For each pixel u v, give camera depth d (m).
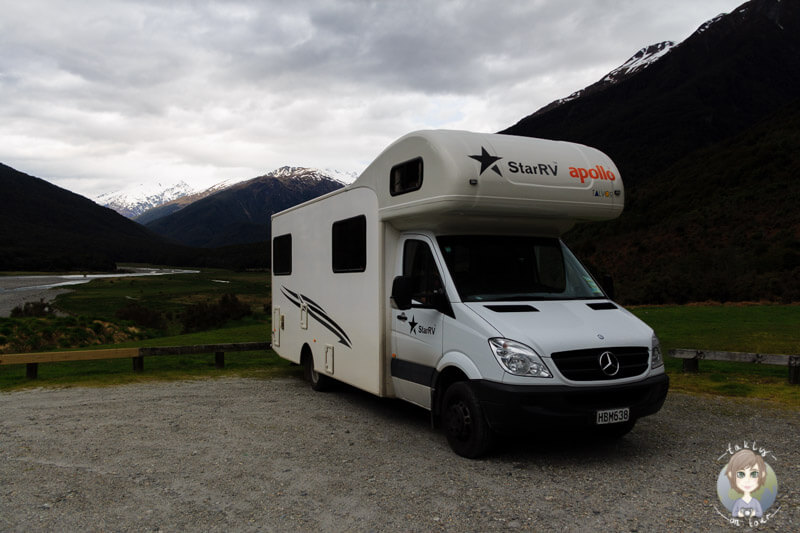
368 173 8.01
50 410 8.90
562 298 6.77
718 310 25.95
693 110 169.75
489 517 4.61
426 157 6.67
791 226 41.97
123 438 7.12
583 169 7.07
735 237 44.56
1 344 20.77
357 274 8.30
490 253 6.94
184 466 6.00
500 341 5.70
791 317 21.83
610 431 6.81
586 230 64.81
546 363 5.54
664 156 140.25
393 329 7.53
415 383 7.00
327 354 9.33
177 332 38.53
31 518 4.72
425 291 6.94
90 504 5.00
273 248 12.11
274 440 6.96
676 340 15.73
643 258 48.97
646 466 5.82
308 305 10.16
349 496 5.11
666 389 6.09
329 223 9.28
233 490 5.29
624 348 5.87
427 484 5.37
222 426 7.68
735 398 9.13
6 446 6.83
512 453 6.30
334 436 7.12
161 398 9.75
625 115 188.88
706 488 5.19
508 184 6.51
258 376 12.20
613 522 4.48
